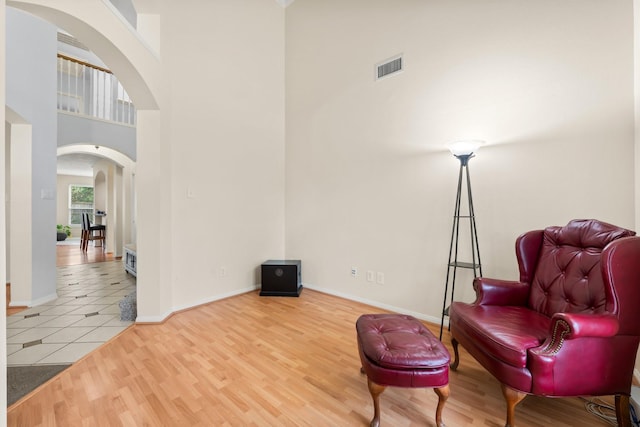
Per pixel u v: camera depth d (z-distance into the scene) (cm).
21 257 327
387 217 308
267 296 355
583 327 129
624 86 188
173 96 301
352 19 333
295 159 394
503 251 236
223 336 248
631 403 150
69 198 1130
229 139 350
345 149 343
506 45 233
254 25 371
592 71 198
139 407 161
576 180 205
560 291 179
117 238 674
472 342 166
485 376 192
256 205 378
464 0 254
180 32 307
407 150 292
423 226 282
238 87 358
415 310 288
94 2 206
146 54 257
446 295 252
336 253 354
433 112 274
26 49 318
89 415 154
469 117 252
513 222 231
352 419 153
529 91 223
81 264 584
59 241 973
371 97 319
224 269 348
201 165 325
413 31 286
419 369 139
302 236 388
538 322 167
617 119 190
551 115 214
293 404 164
